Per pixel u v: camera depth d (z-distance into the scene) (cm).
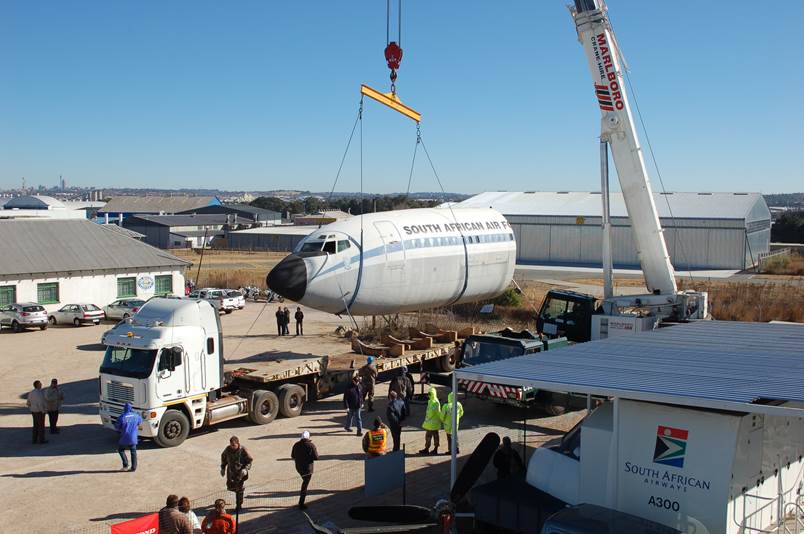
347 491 1631
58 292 4431
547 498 1338
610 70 2434
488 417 2284
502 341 2278
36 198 14362
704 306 2575
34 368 3031
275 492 1627
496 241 3200
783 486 1256
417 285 2848
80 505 1555
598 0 2406
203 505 1550
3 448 1962
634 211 2520
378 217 2831
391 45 2547
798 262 7706
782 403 1198
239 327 4184
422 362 2727
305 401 2364
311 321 4462
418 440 2034
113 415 1973
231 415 2131
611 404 1333
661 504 1166
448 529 1263
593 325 2469
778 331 1819
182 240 11638
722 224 7138
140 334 1956
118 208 17862
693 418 1133
